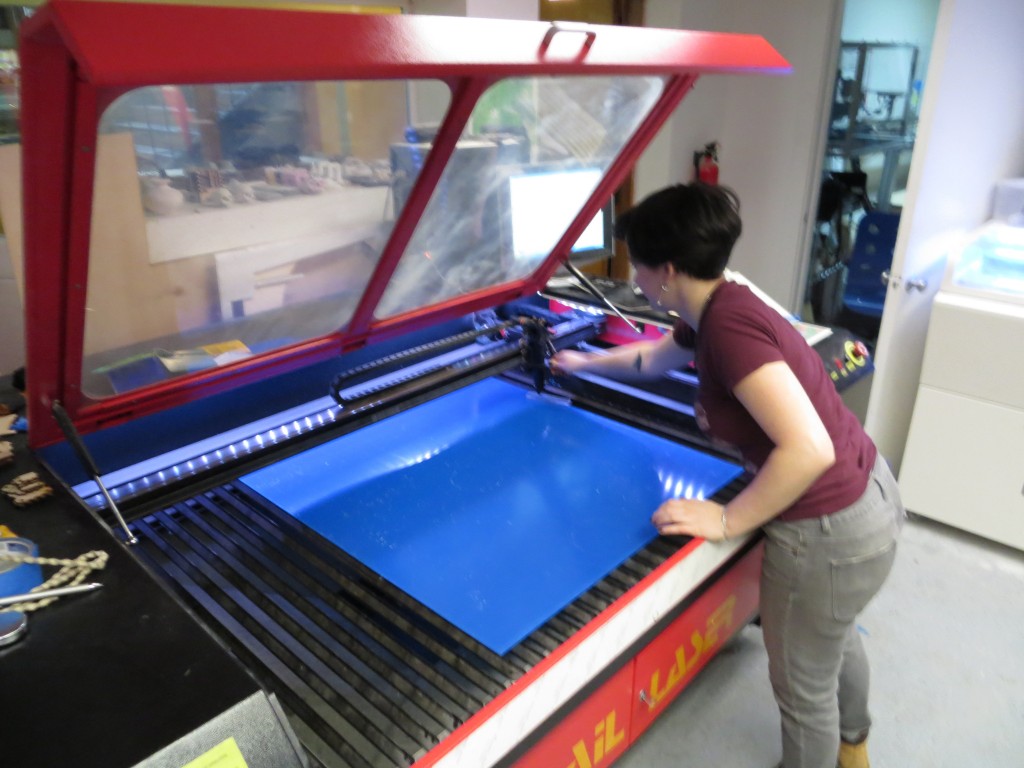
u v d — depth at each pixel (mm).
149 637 765
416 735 859
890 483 1383
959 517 2574
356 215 1184
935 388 2490
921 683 1988
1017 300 2293
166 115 857
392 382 1652
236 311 1192
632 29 1046
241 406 1517
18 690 698
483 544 1250
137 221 951
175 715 670
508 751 951
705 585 1348
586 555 1213
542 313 2035
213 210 1024
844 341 1866
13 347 1717
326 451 1604
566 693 1021
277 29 729
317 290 1278
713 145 3986
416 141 1098
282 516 1312
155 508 1289
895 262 2379
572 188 1530
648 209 1190
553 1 3297
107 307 1021
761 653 2068
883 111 3949
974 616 2240
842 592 1297
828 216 4109
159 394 1230
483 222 1435
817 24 3580
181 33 669
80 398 1126
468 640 1009
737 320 1156
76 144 770
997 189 2732
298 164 1037
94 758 625
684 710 1896
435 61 836
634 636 1139
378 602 1095
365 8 2506
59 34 646
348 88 974
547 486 1441
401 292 1479
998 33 2311
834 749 1448
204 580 1130
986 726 1853
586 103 1283
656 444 1581
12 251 1136
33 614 798
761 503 1172
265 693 709
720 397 1266
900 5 3764
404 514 1352
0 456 1149
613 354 1712
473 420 1735
